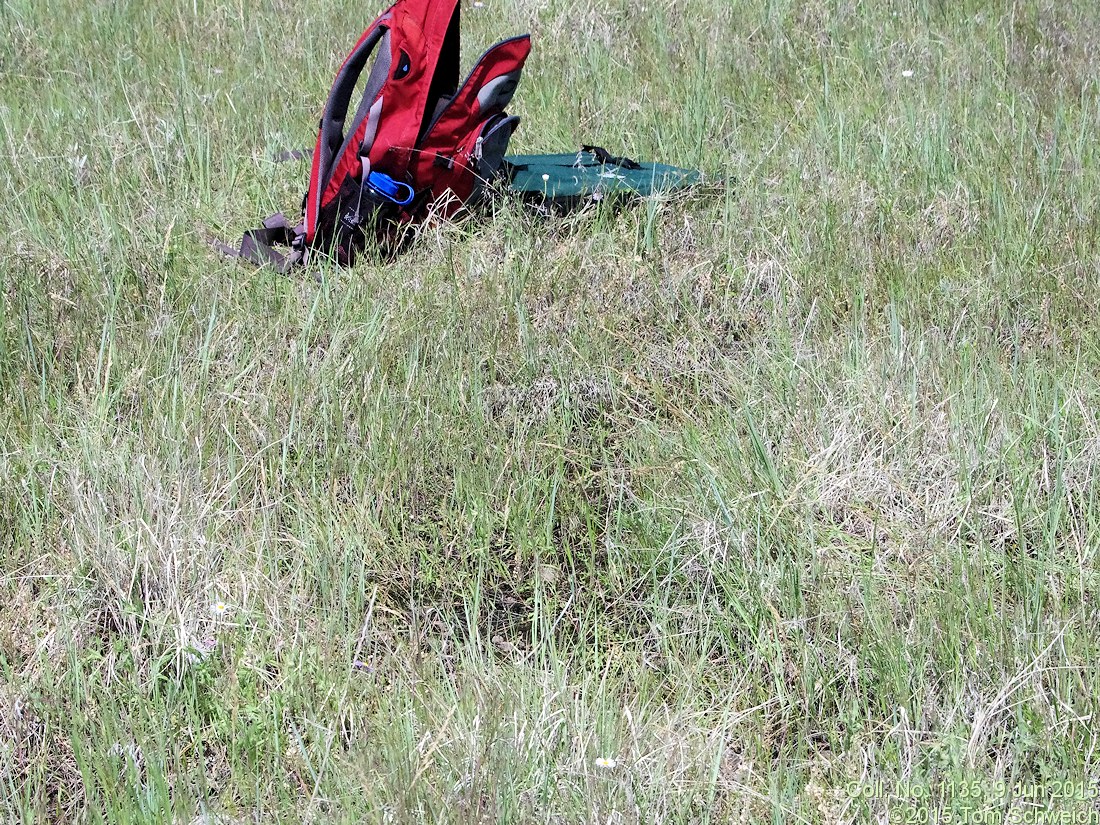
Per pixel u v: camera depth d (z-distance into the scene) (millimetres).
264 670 2523
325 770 2277
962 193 4316
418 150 3977
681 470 3051
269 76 5566
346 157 3969
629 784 2209
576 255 3967
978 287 3758
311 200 4070
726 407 3273
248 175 4719
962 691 2381
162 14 6406
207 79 5543
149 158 4695
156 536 2736
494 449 3168
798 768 2338
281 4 6445
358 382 3361
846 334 3596
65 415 3260
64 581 2689
